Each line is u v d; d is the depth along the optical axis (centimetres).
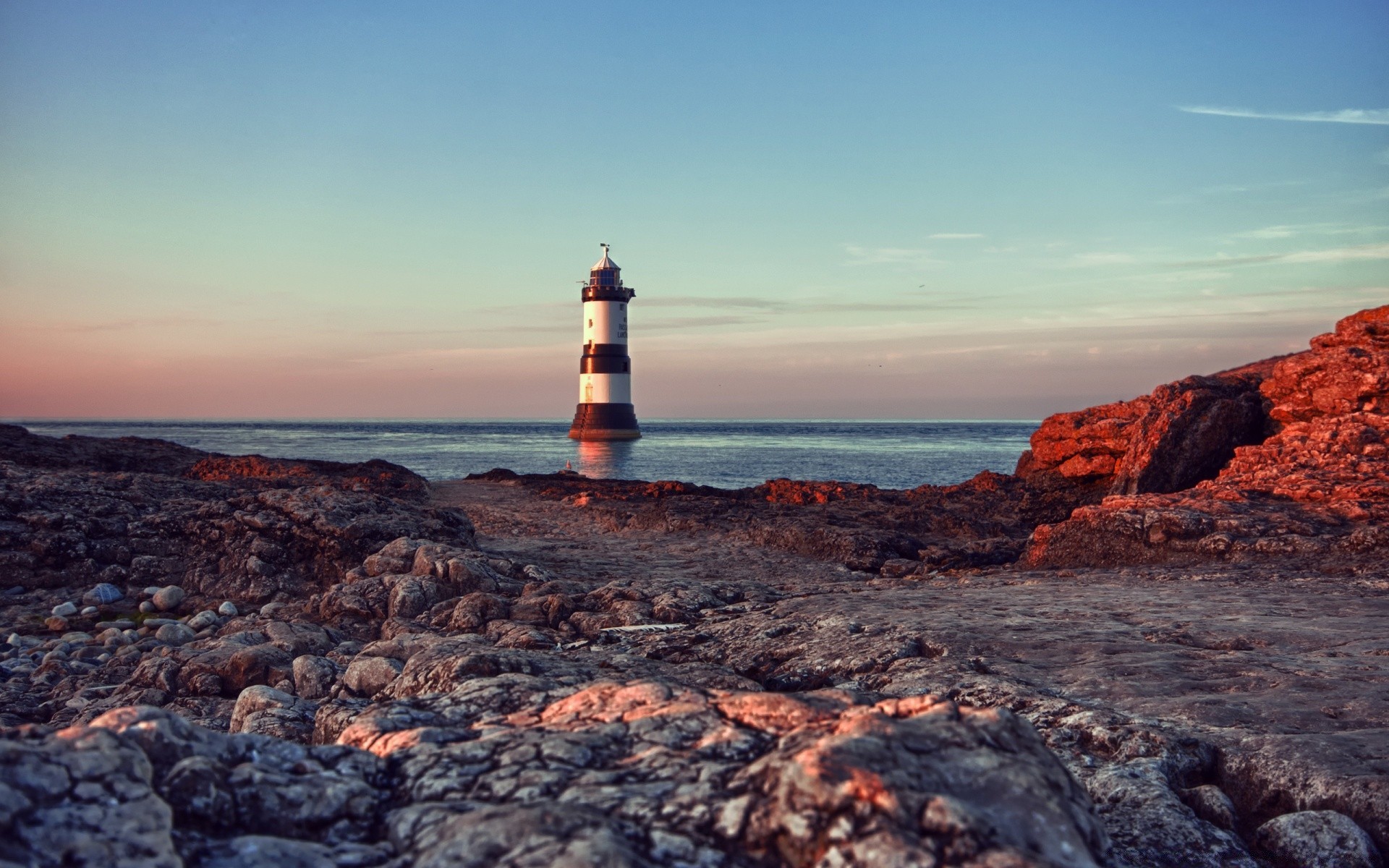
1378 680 736
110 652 1266
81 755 329
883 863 283
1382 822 516
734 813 334
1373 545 1359
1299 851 504
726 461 8838
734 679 799
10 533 1580
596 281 14450
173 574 1611
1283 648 870
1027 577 1455
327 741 648
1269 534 1438
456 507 2917
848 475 6919
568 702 495
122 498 1783
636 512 2727
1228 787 599
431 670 699
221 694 1012
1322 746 591
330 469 3491
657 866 309
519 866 291
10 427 3375
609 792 366
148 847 300
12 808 295
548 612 1205
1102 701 725
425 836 333
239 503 1734
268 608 1411
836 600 1221
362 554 1634
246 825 358
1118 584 1316
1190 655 838
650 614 1198
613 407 14500
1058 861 315
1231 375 2639
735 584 1384
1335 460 1745
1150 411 2452
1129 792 561
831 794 318
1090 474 2698
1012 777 348
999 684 756
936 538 2228
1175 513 1524
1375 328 2139
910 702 425
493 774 393
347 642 1165
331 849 342
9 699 1062
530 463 8475
